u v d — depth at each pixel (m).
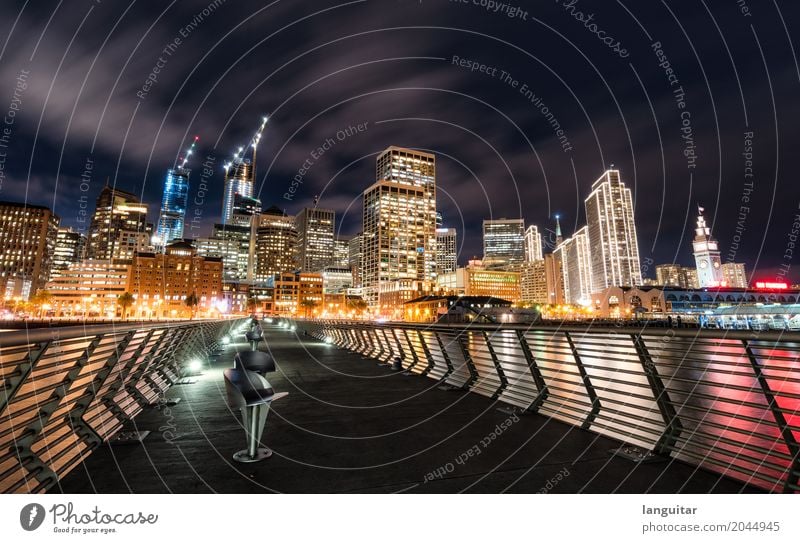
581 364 6.74
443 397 8.99
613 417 6.14
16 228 149.62
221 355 18.50
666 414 5.36
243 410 5.07
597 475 4.64
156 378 9.23
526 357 7.98
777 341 4.13
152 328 7.21
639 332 5.69
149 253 149.88
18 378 3.62
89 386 5.31
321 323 32.06
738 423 6.90
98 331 4.78
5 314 121.06
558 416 6.96
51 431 4.54
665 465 4.91
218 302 157.50
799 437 6.12
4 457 3.85
